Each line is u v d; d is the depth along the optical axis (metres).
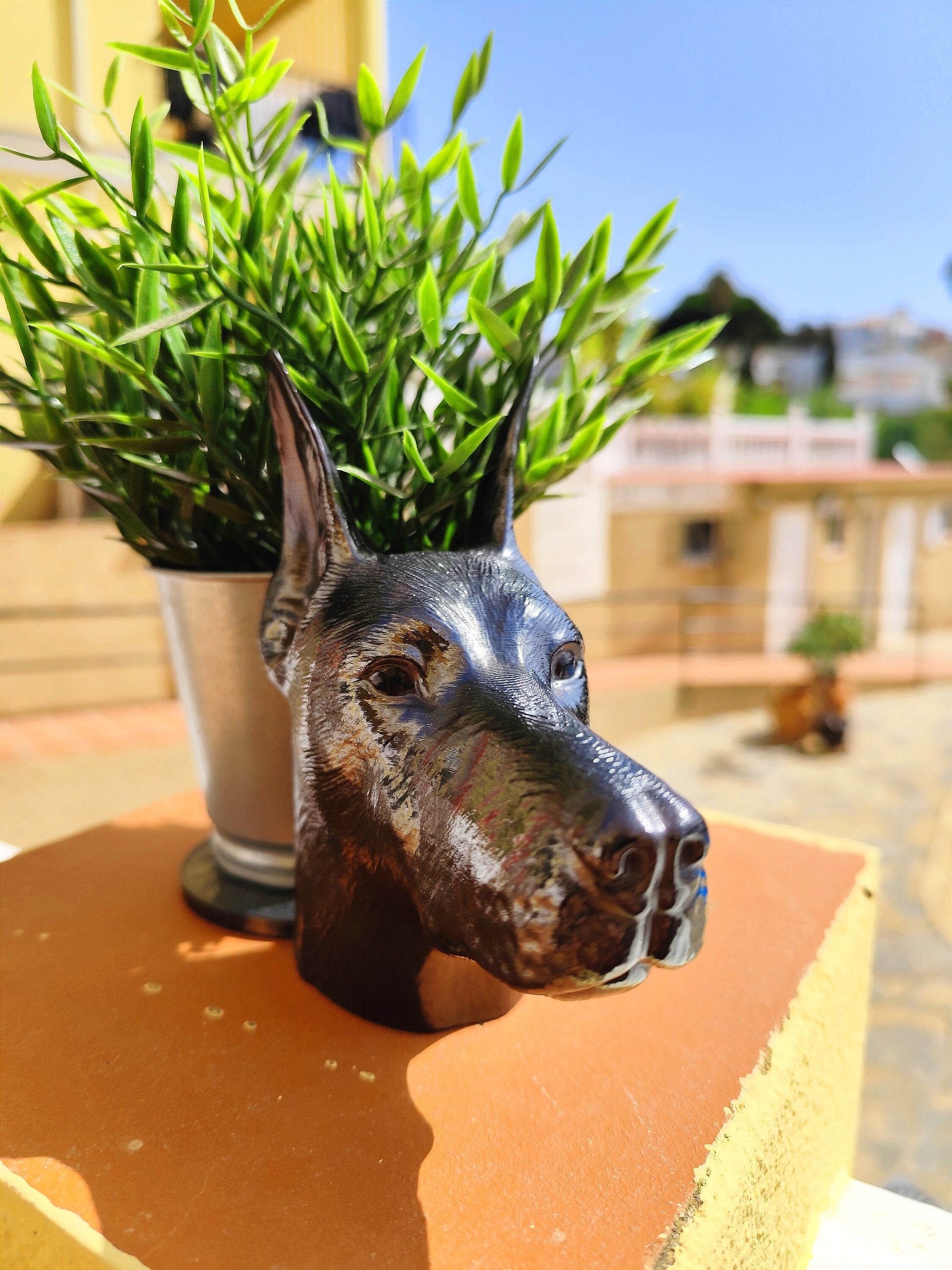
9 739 5.07
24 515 5.84
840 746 7.35
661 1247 0.48
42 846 1.00
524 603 0.61
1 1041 0.64
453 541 0.77
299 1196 0.51
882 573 11.49
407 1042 0.65
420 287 0.66
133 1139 0.55
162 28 1.21
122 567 5.81
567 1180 0.53
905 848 5.38
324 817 0.62
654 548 9.73
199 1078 0.60
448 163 0.77
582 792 0.45
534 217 0.85
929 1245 0.86
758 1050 0.66
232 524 0.76
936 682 9.52
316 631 0.61
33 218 0.67
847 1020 0.88
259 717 0.76
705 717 8.38
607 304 0.83
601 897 0.44
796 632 9.52
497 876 0.46
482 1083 0.61
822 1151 0.82
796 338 27.83
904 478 10.51
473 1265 0.47
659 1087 0.61
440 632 0.56
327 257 0.71
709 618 9.89
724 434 11.72
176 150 0.76
